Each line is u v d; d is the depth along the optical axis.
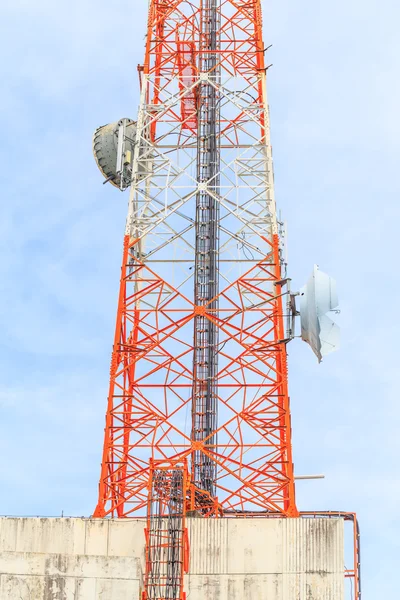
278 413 79.69
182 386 80.88
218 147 86.75
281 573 73.06
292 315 81.00
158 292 83.12
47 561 70.31
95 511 76.81
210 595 72.69
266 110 87.12
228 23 90.69
